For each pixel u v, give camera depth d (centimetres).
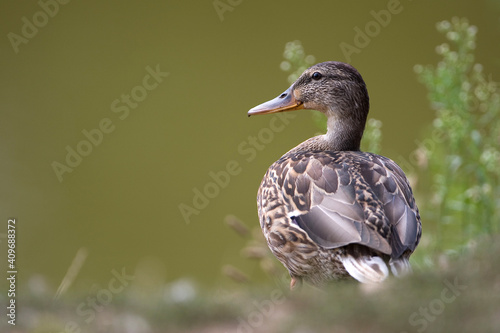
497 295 845
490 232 1150
